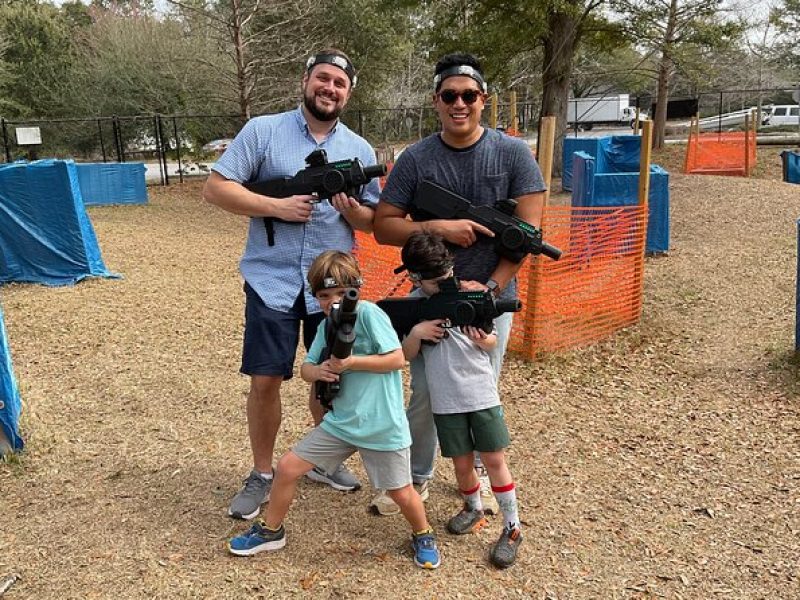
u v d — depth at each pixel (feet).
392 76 111.14
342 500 11.18
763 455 12.84
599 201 29.48
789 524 10.64
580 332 19.11
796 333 17.01
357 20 86.43
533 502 11.27
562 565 9.66
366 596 8.93
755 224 34.73
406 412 10.41
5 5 114.52
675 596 9.06
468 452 9.79
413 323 9.70
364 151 10.91
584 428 14.15
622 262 20.08
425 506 11.04
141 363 17.62
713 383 16.33
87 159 103.81
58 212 25.52
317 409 11.18
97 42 104.06
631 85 110.63
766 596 9.07
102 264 27.71
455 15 60.23
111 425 13.97
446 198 9.62
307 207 9.84
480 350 9.68
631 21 61.82
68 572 9.31
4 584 9.01
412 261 9.24
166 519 10.57
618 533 10.43
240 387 16.08
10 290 24.86
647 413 14.84
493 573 9.45
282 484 9.45
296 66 76.02
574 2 55.88
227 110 90.22
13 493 11.32
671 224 36.14
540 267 17.47
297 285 10.35
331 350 8.89
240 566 9.45
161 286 25.61
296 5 67.26
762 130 117.50
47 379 16.44
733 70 135.23
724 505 11.20
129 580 9.15
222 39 67.05
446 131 9.62
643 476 12.18
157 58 95.14
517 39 56.29
